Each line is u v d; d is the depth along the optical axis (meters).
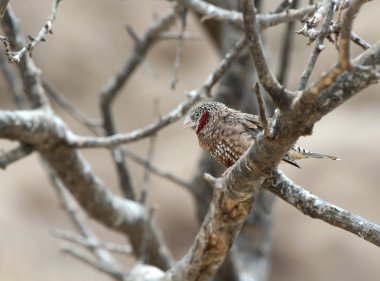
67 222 19.14
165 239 19.02
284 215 18.55
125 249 10.39
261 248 11.38
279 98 4.73
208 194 10.84
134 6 22.61
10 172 19.94
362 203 17.81
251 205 6.50
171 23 10.57
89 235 10.80
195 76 21.73
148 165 10.49
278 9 8.19
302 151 7.21
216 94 11.18
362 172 18.33
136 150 20.28
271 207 11.45
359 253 17.83
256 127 7.16
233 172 5.61
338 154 18.73
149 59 21.91
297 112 4.71
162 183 19.62
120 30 22.12
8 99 20.45
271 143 5.01
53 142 8.66
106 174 20.06
